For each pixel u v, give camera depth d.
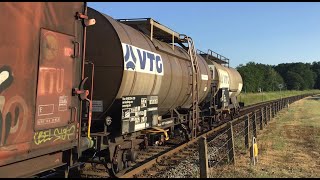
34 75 5.43
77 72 6.53
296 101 65.50
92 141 7.45
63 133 6.13
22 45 5.18
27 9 5.27
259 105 47.25
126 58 8.99
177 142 14.88
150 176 8.95
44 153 5.67
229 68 29.25
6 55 4.89
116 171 8.92
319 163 11.04
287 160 11.39
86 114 8.50
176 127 14.79
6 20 4.89
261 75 111.12
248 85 98.25
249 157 11.84
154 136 12.23
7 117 4.93
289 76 181.88
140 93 10.09
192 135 15.05
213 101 21.05
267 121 23.36
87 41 9.16
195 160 11.04
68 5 6.22
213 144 14.59
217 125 22.05
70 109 6.31
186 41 14.83
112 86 8.91
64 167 6.74
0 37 4.79
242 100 58.72
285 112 35.62
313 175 9.33
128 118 9.16
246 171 9.62
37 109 5.50
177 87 12.90
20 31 5.14
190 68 14.70
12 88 5.01
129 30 10.12
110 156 8.60
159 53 11.44
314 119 27.08
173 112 14.01
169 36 13.66
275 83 130.62
